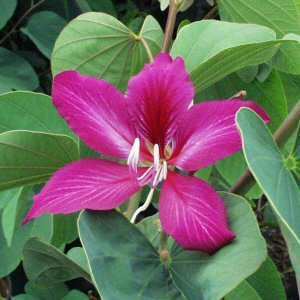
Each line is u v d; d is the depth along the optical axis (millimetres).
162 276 329
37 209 329
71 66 490
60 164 398
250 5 486
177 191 332
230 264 311
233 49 379
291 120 384
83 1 899
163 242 339
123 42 488
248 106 339
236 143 333
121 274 323
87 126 351
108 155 351
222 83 545
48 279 409
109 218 335
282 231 330
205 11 918
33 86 852
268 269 468
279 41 375
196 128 345
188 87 347
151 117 352
